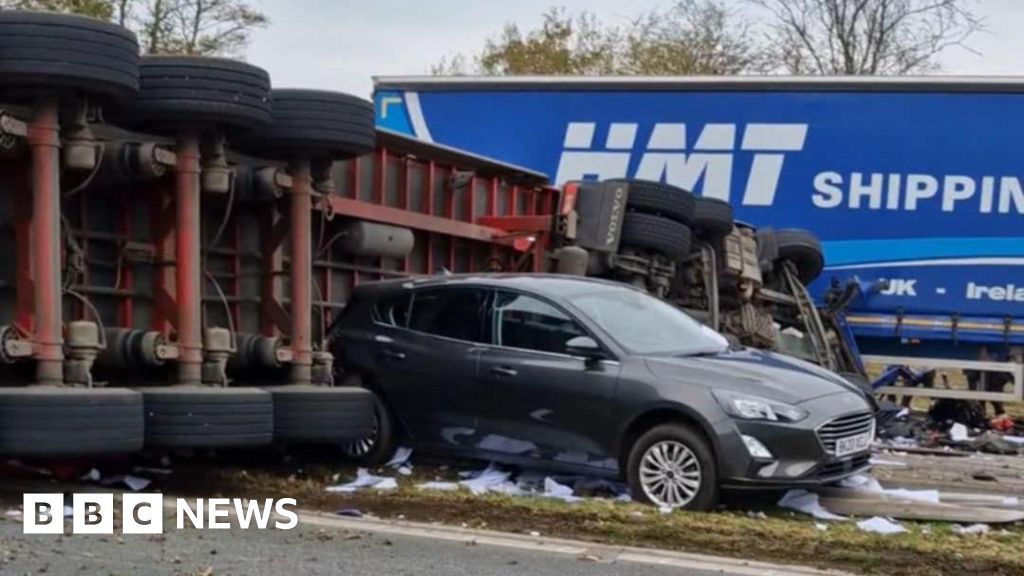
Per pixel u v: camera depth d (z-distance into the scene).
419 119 18.12
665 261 14.36
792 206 16.77
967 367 16.44
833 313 16.25
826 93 16.61
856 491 8.94
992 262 16.03
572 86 17.52
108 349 8.71
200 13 28.17
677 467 8.30
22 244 8.05
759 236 15.95
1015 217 15.91
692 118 17.09
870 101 16.45
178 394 8.34
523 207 14.96
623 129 17.34
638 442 8.46
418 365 9.68
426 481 9.34
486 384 9.28
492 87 17.84
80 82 7.58
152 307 9.39
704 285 14.89
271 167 9.73
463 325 9.64
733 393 8.24
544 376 8.98
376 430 9.88
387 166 12.20
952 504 8.59
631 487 8.48
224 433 8.43
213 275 10.04
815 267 16.33
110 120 8.64
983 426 16.56
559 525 7.72
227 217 9.50
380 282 10.48
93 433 7.57
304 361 9.89
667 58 38.62
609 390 8.66
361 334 10.16
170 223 9.23
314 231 11.05
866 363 16.94
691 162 17.11
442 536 7.38
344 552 6.81
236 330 10.25
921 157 16.25
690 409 8.26
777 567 6.77
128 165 8.41
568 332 9.08
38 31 7.47
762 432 8.10
